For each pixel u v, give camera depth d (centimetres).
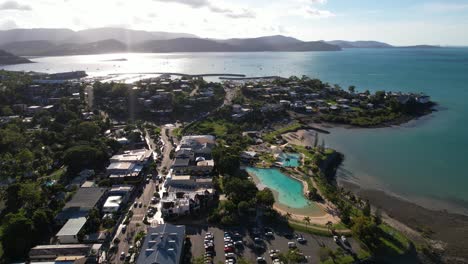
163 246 10825
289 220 13575
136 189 16338
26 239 11488
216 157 18750
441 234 13238
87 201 14262
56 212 13638
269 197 14300
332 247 11800
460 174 18700
